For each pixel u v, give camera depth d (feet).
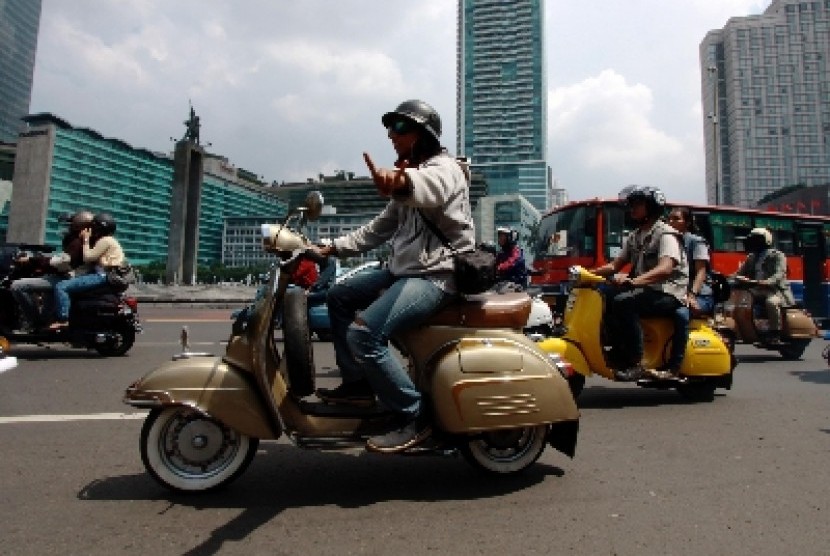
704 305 24.49
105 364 23.24
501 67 533.96
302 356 9.66
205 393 9.43
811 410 17.40
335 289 10.40
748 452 12.75
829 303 52.29
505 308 10.73
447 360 10.09
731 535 8.38
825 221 53.36
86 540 7.92
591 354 17.21
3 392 17.75
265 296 9.57
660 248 17.37
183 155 119.96
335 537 8.13
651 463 11.86
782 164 314.55
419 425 9.91
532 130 520.83
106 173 385.91
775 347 29.43
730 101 321.32
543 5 533.55
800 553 7.83
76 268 24.82
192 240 124.77
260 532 8.26
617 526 8.64
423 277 9.82
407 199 8.96
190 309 68.28
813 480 10.86
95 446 12.32
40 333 23.54
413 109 9.95
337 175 472.44
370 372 9.44
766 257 29.66
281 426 9.29
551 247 43.32
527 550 7.80
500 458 10.90
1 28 522.88
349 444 9.53
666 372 17.75
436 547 7.85
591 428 15.01
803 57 318.65
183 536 8.09
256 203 474.90
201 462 9.84
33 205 338.54
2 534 8.07
